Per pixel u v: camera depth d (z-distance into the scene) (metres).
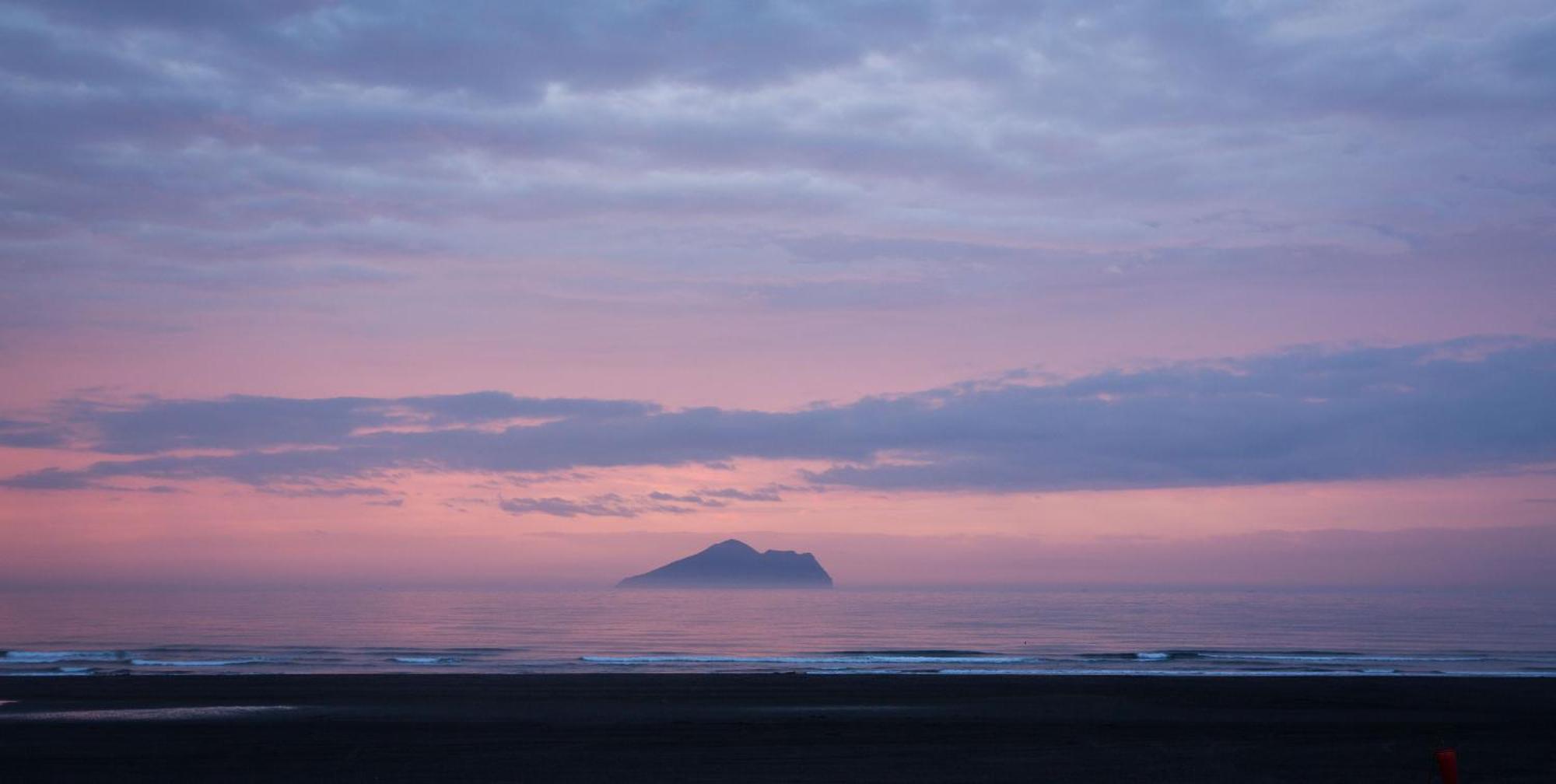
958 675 29.42
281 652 40.75
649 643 50.41
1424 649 46.78
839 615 87.06
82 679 26.86
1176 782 14.88
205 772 15.30
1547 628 66.25
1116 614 88.00
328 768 15.69
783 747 17.55
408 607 94.56
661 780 14.84
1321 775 15.46
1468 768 15.95
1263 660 39.28
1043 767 15.90
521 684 26.41
